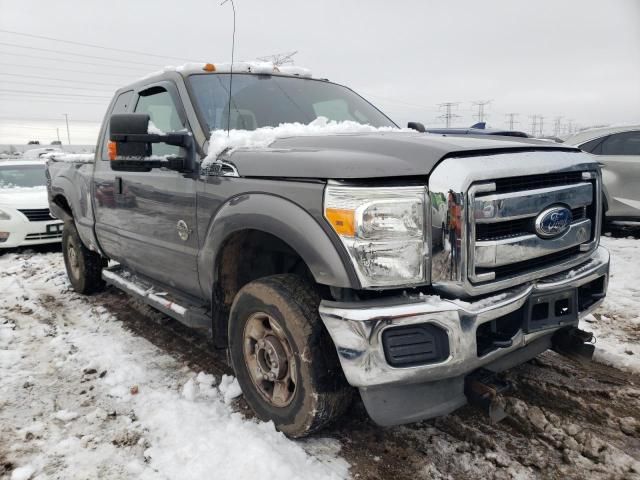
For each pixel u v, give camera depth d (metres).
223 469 2.24
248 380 2.69
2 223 7.44
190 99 3.14
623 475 2.22
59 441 2.54
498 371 2.33
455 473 2.27
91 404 2.91
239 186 2.52
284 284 2.44
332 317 2.07
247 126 3.19
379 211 2.01
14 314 4.64
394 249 2.02
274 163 2.38
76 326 4.26
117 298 5.04
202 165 2.78
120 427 2.65
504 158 2.19
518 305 2.19
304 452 2.38
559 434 2.53
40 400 2.98
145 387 3.10
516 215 2.17
